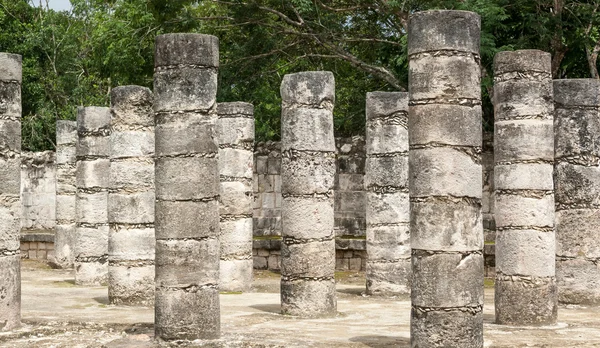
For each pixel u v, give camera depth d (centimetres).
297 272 1416
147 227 1567
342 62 3027
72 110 3516
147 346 1126
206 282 1163
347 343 1123
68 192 2270
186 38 1184
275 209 2431
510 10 2320
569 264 1566
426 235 1059
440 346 1041
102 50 2892
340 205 2381
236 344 1126
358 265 2203
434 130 1068
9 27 3591
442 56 1075
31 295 1689
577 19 2266
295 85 1461
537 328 1284
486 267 2055
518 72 1367
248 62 2750
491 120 2559
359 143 2372
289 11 2689
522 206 1336
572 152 1561
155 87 1198
